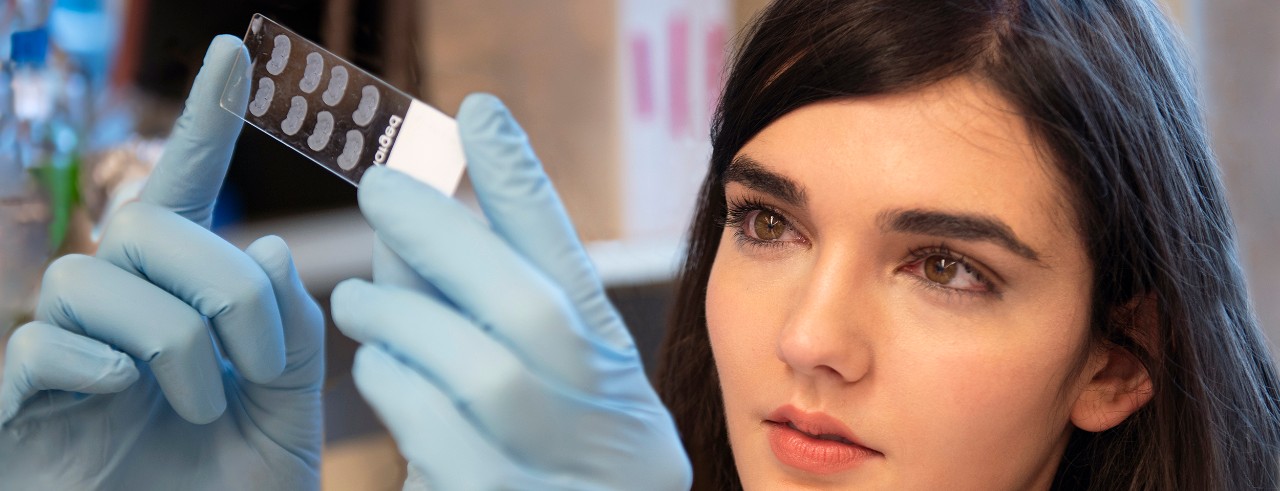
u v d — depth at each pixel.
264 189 0.88
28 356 0.65
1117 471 0.71
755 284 0.67
